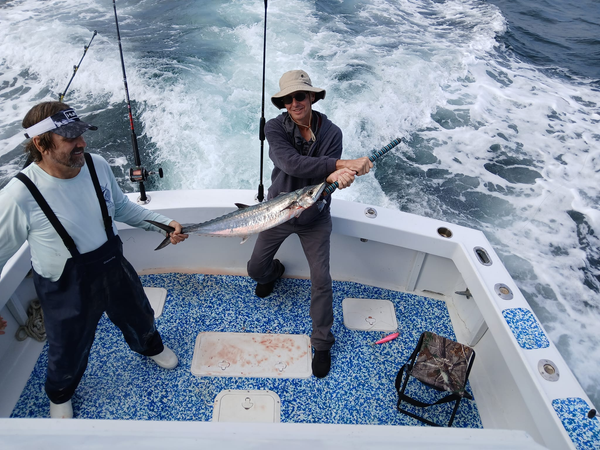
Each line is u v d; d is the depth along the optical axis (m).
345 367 2.59
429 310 2.98
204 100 6.78
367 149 6.46
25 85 7.11
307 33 9.18
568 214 5.81
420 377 2.13
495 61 9.30
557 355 2.00
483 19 10.98
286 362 2.58
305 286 3.11
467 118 7.44
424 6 11.66
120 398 2.33
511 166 6.54
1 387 2.29
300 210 2.02
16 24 8.55
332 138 2.19
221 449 0.86
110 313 2.02
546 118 7.65
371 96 7.38
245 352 2.62
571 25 11.66
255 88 7.22
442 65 8.72
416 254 2.92
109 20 9.11
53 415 2.12
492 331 2.24
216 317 2.82
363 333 2.80
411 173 6.21
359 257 3.04
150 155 5.77
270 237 2.49
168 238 2.16
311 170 2.06
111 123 6.30
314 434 0.93
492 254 2.57
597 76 9.20
